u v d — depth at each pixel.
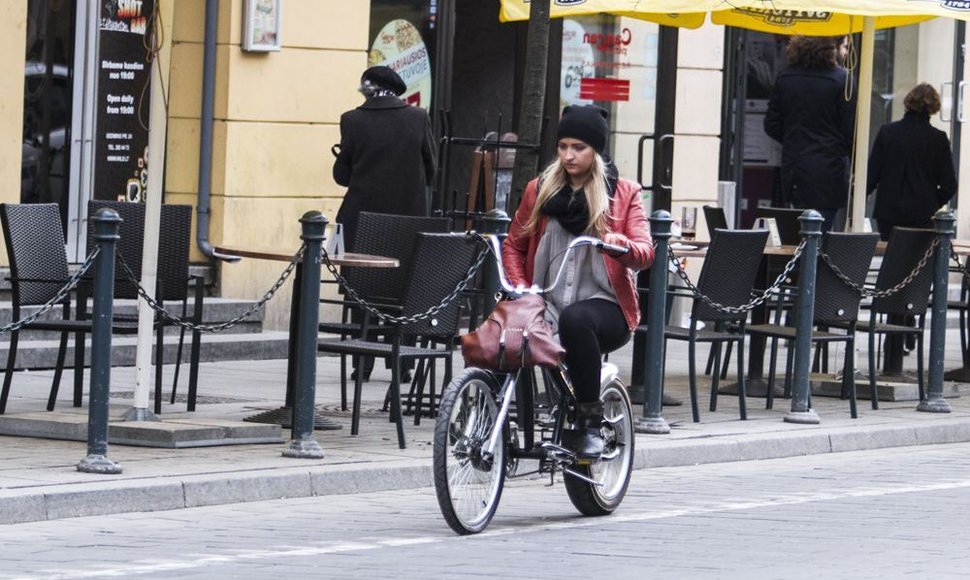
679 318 43.31
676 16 42.41
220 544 22.34
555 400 24.58
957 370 43.19
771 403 36.09
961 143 63.66
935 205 45.22
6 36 40.00
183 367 39.72
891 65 62.69
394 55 47.59
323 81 45.16
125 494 24.41
